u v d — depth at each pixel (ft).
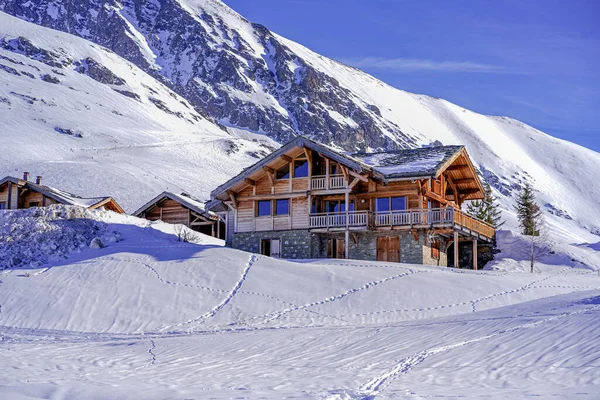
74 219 149.18
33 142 474.08
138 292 114.42
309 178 153.69
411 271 125.59
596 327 68.59
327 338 80.33
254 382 56.44
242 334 90.58
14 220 146.20
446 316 95.66
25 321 105.91
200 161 504.84
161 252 134.31
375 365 63.26
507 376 55.62
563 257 171.53
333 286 116.16
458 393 49.83
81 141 516.73
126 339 91.50
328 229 151.23
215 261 127.44
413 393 50.21
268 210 158.20
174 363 68.74
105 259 129.49
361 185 156.15
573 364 57.62
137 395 50.88
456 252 149.89
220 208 171.12
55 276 122.21
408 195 152.05
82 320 105.60
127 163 447.83
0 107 551.18
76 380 58.08
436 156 158.81
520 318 79.56
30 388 53.36
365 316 103.40
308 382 55.88
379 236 153.17
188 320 104.37
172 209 211.20
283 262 128.36
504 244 177.99
